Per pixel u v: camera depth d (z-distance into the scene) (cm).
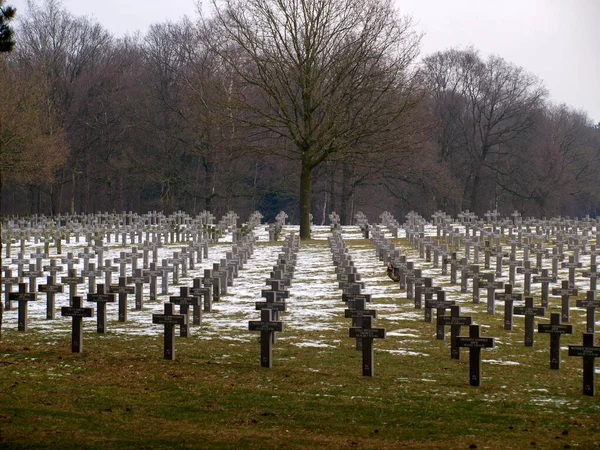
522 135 7575
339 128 4647
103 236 4509
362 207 8269
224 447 1018
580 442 1053
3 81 5303
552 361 1574
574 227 4288
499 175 7694
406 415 1200
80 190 8406
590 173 8212
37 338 1878
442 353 1719
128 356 1630
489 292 2264
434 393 1344
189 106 6800
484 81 7500
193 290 2091
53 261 2666
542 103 7675
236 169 7019
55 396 1278
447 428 1130
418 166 6544
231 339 1862
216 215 7456
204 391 1341
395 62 4572
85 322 2128
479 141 8106
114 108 7106
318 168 6850
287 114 4541
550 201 7581
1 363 1543
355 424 1153
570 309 2334
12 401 1230
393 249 3341
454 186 6950
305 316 2220
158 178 6750
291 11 4469
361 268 3300
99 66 7388
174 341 1722
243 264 3466
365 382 1420
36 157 5438
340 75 4369
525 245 3294
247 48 4588
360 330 1467
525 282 2595
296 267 3394
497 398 1312
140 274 2369
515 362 1650
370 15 4484
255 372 1488
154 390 1344
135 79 7275
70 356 1623
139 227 4619
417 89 4816
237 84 4769
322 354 1686
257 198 8512
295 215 8962
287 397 1305
